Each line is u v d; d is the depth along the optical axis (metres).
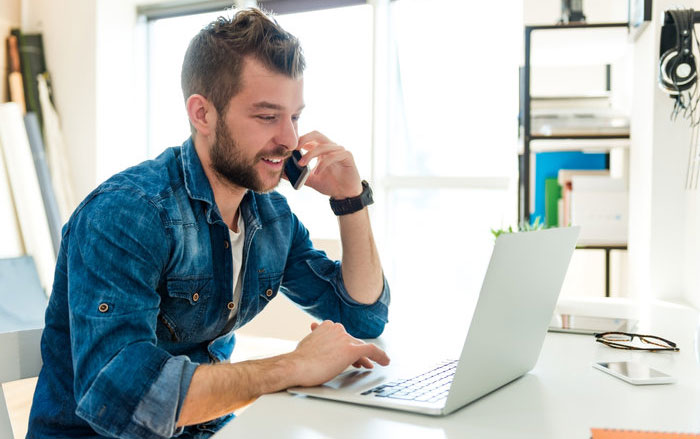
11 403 2.74
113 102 4.14
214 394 0.83
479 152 3.68
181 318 1.11
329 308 1.33
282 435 0.69
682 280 2.11
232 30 1.05
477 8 3.62
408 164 3.83
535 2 3.26
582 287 3.12
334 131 3.89
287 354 0.91
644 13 2.14
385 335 1.32
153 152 4.39
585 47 2.94
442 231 3.76
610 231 2.83
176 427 0.84
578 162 3.27
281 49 1.04
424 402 0.79
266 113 1.06
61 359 1.06
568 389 0.90
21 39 4.12
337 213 1.31
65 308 1.07
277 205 1.32
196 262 1.09
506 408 0.80
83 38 4.05
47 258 3.89
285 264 1.35
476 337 0.77
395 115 3.84
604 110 2.79
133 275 0.96
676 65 1.94
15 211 3.90
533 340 0.95
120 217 0.99
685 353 1.14
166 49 4.31
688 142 2.10
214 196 1.15
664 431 0.72
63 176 4.09
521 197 3.22
